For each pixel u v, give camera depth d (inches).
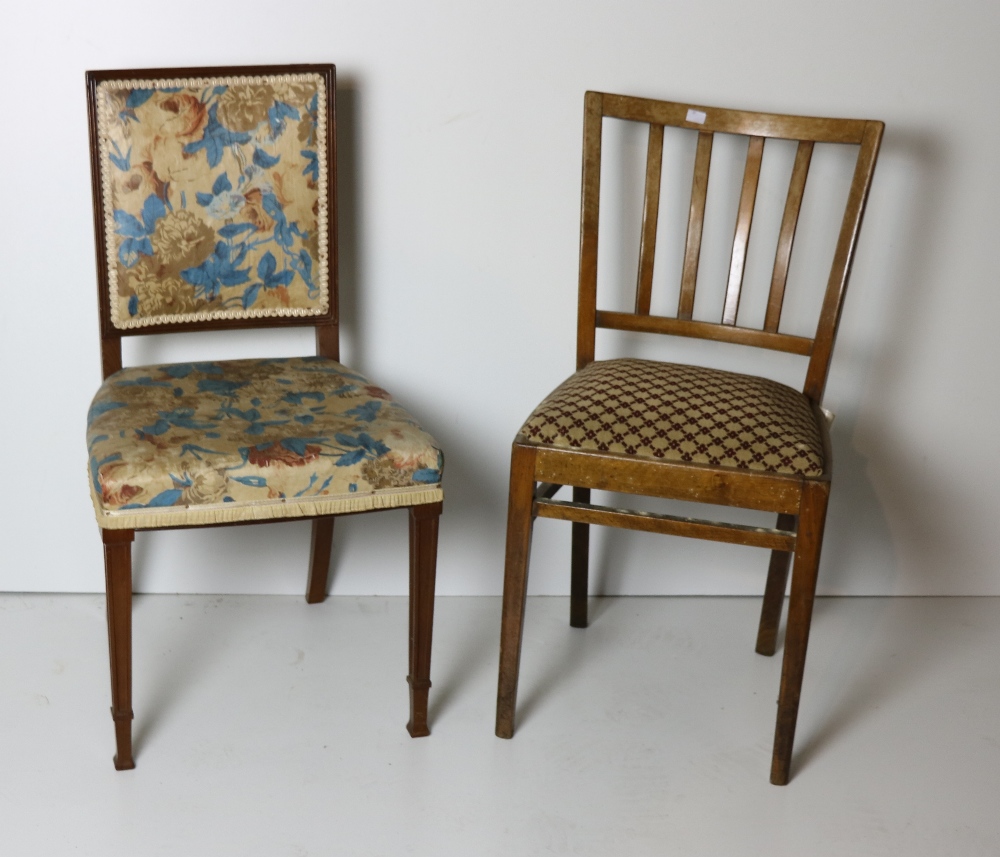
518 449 58.1
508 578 60.6
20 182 66.9
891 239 73.4
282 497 55.7
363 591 79.0
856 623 78.6
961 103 70.4
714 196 71.6
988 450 78.7
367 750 62.2
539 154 69.9
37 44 64.3
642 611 79.0
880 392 77.1
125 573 55.6
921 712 68.6
